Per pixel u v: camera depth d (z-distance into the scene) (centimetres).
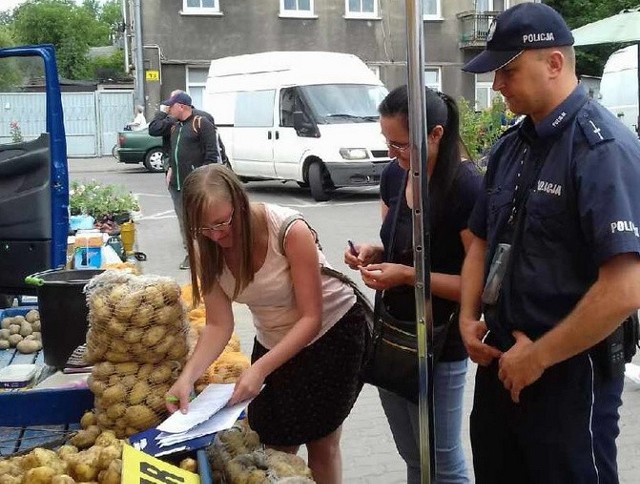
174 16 2453
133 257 723
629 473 409
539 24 221
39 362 412
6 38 2469
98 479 244
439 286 267
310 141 1455
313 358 287
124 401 272
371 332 302
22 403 298
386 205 301
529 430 233
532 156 231
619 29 675
